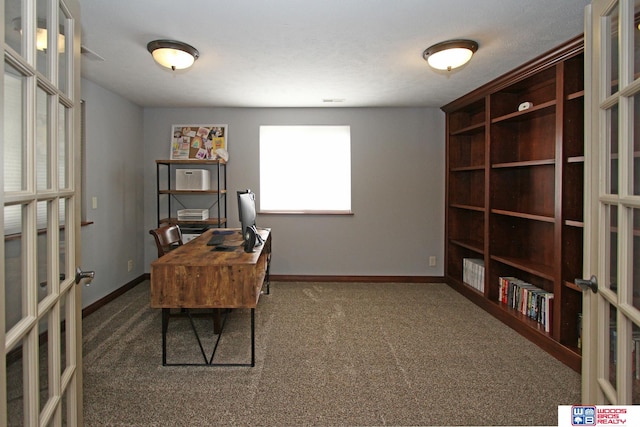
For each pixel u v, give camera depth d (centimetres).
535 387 206
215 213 435
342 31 220
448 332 286
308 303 355
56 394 112
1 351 79
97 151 338
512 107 329
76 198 128
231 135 430
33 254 96
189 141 426
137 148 415
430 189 433
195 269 214
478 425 174
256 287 224
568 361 232
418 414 182
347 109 428
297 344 262
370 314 325
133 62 274
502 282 327
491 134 329
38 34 102
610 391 113
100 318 313
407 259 437
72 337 127
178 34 223
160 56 238
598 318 121
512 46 242
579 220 241
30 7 92
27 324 93
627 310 102
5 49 79
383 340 270
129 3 186
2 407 79
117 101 370
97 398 194
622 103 105
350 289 405
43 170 106
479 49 247
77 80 129
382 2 186
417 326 298
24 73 91
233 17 201
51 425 110
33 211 95
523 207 326
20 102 91
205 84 331
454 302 361
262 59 266
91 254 330
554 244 269
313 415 181
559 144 244
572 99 238
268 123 430
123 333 281
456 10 195
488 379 215
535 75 277
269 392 201
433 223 435
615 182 114
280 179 442
